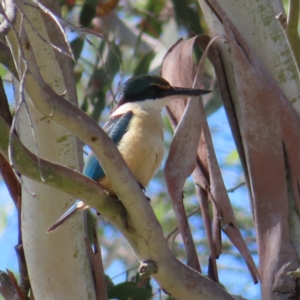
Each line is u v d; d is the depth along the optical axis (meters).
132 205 6.15
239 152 8.29
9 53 6.86
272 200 7.53
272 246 7.41
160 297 9.89
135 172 8.20
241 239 7.51
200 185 7.87
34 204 7.63
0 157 8.06
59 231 7.69
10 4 5.13
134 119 8.38
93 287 7.95
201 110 8.02
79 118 5.63
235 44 7.88
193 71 8.53
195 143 7.38
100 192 6.21
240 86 7.80
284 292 7.21
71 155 7.77
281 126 7.65
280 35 8.18
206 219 7.81
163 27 13.98
